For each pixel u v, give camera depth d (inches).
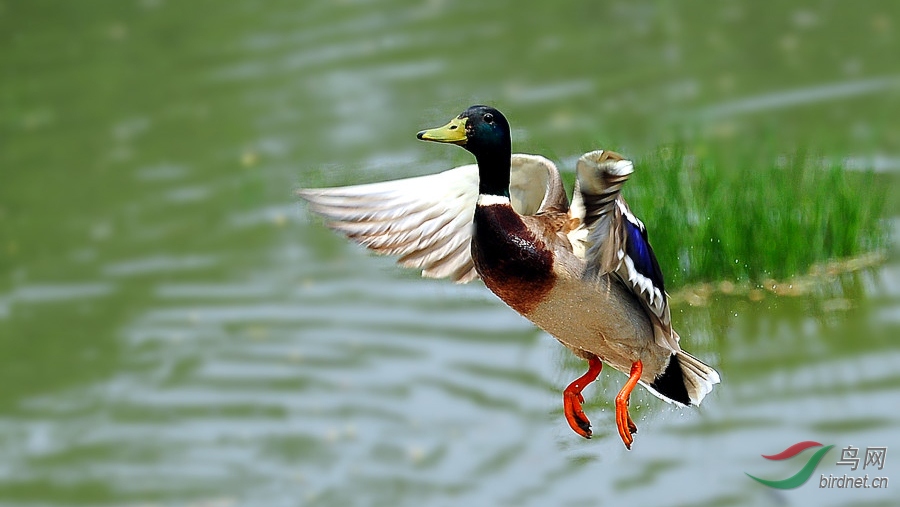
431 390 461.1
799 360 447.2
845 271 501.4
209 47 829.8
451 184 325.7
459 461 420.5
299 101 732.0
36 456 451.2
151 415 467.8
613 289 308.5
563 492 397.4
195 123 723.4
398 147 657.0
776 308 481.1
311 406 460.4
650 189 517.0
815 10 800.3
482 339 491.2
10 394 489.1
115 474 437.1
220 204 636.7
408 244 324.8
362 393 464.4
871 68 700.0
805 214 510.3
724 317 478.0
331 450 435.8
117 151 706.2
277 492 418.9
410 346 491.8
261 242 597.6
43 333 534.6
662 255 500.4
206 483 428.5
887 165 577.0
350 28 836.0
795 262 497.7
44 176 689.0
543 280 302.4
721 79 706.2
